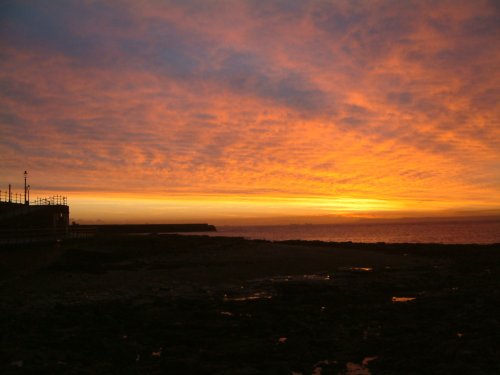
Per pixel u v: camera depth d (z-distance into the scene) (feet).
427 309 70.08
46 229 156.87
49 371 43.29
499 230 641.81
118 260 144.66
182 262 138.92
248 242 201.87
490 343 51.29
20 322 63.21
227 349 51.57
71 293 87.71
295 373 45.55
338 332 58.80
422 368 45.21
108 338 55.21
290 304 75.77
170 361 46.03
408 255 167.84
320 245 211.41
